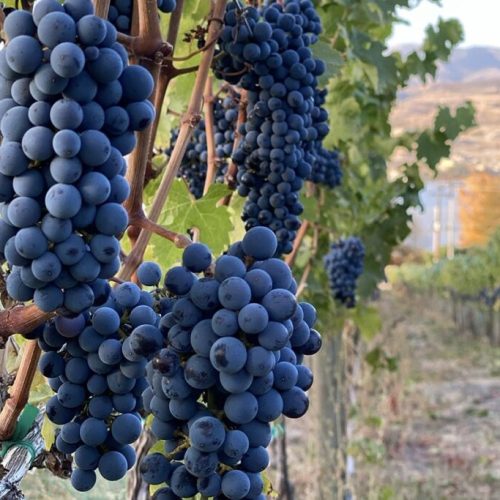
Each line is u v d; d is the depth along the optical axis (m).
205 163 2.80
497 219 27.08
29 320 1.27
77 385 1.38
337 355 6.25
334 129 4.61
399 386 12.19
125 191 1.18
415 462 10.50
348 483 6.43
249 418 1.21
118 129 1.17
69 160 1.08
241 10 2.10
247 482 1.25
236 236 2.83
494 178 26.41
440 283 21.89
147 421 1.99
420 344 19.48
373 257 5.39
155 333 1.26
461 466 10.38
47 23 1.07
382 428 9.85
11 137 1.13
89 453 1.40
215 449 1.21
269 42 2.20
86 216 1.12
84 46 1.10
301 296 5.14
